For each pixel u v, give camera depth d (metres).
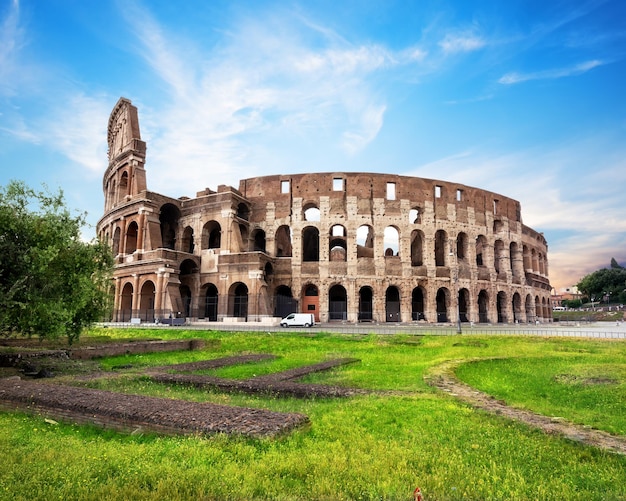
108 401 12.55
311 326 57.16
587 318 117.38
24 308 20.84
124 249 70.88
